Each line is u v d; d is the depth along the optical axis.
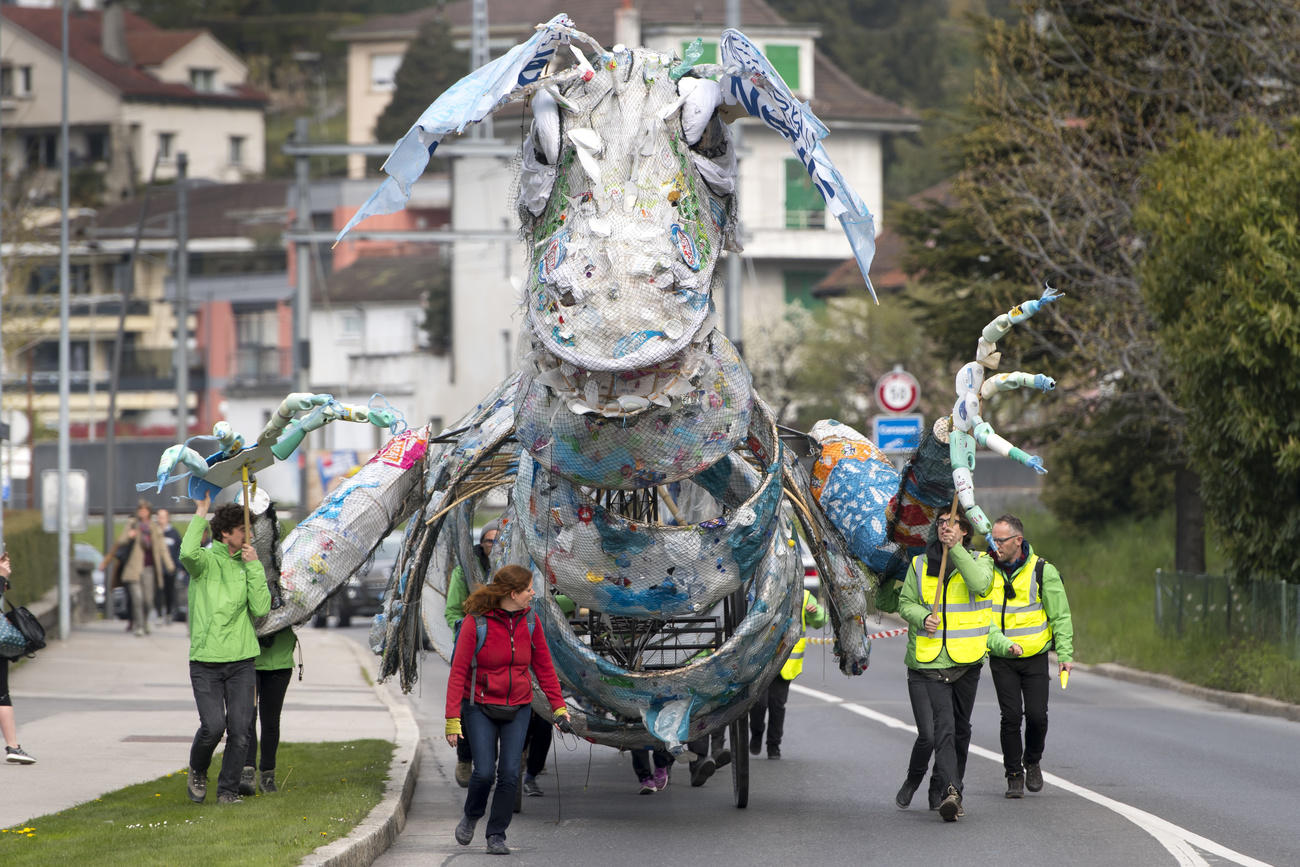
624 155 22.34
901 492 27.73
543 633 25.41
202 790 27.67
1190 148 54.88
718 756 29.45
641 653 27.00
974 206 72.25
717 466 25.62
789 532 27.50
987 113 74.31
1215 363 49.88
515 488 25.50
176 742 35.50
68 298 68.94
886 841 26.22
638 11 177.50
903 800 29.31
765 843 26.14
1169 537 84.56
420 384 191.75
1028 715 30.69
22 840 23.48
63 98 71.44
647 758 32.09
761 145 173.50
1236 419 49.75
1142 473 87.31
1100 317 69.88
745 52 23.17
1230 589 54.25
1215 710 46.97
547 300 21.70
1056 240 70.62
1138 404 68.94
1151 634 61.09
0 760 32.50
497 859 24.97
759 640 26.00
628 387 21.84
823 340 134.50
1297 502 50.38
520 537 26.38
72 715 40.75
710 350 22.95
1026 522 97.81
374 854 24.61
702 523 24.52
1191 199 51.84
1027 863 24.36
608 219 21.83
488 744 25.11
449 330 189.12
